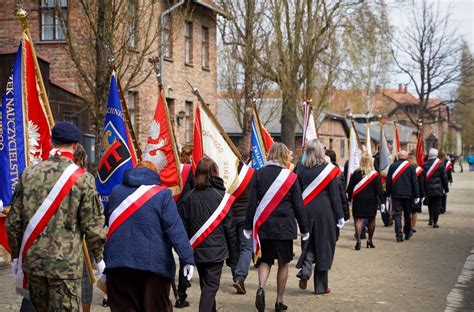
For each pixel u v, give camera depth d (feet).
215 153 30.48
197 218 22.70
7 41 65.72
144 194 18.85
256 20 70.38
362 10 80.74
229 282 32.58
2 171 21.84
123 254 18.53
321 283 29.50
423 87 130.72
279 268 26.04
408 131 255.50
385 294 29.55
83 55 41.01
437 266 37.11
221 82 73.36
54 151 17.66
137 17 40.37
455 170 234.79
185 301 27.22
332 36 78.54
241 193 30.30
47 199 17.08
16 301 27.20
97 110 37.96
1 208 21.26
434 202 57.77
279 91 74.74
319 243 29.04
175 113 83.15
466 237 50.57
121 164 24.61
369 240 44.62
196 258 22.62
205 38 93.97
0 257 35.86
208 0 90.48
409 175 47.50
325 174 29.04
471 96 148.77
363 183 43.19
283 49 71.97
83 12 40.06
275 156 25.99
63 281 16.97
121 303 18.93
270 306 27.25
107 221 19.12
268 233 25.35
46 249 16.93
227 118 141.28
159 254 18.65
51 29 64.28
